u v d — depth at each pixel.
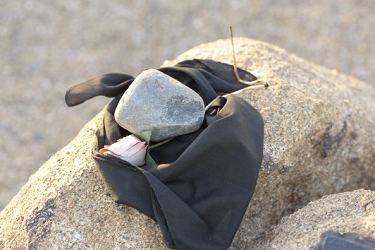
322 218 0.84
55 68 1.64
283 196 0.93
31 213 0.85
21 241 0.84
